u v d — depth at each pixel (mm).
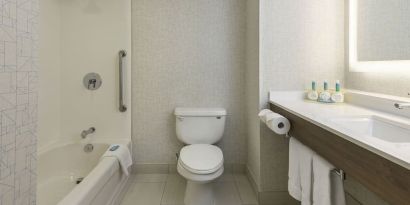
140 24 2432
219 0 2447
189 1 2438
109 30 2404
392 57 1545
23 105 620
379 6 1650
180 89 2484
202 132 2291
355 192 1663
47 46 2225
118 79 2430
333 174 1146
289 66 1987
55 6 2328
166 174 2529
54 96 2355
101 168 1705
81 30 2398
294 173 1444
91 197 1451
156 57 2457
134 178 2451
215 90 2496
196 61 2473
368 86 1772
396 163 725
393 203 748
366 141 873
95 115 2449
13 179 587
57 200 1953
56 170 2258
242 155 2531
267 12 1957
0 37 546
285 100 1960
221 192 2191
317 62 2002
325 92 1834
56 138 2402
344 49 2012
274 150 1982
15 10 591
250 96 2299
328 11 1995
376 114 1363
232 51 2480
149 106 2490
